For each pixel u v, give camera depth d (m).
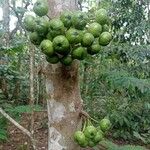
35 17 2.43
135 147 4.11
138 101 9.85
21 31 12.95
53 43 2.26
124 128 9.47
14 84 11.89
